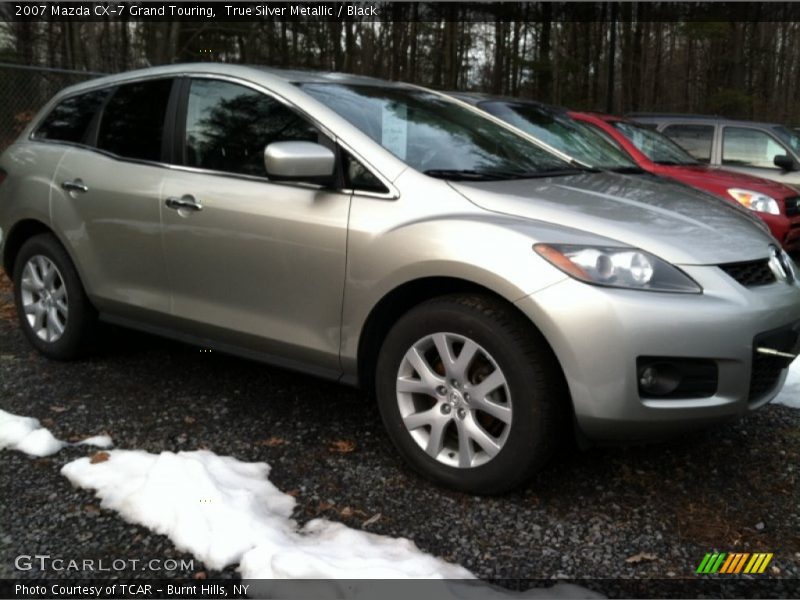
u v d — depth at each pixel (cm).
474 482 298
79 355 455
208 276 373
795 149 902
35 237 461
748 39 2883
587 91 2828
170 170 391
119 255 411
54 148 456
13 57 1641
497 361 287
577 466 330
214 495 290
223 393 409
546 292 274
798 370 448
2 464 326
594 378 271
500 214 301
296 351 349
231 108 379
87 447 343
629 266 277
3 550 264
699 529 284
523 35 2733
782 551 270
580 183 358
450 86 2523
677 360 274
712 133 945
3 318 561
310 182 330
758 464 336
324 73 408
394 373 317
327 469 325
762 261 312
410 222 308
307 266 335
